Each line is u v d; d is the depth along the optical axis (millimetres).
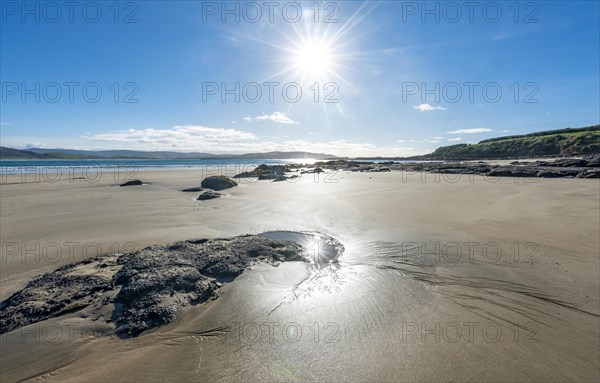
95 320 4402
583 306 4883
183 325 4379
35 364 3717
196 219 10898
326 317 4645
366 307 4930
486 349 3896
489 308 4879
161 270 5371
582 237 8172
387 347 3953
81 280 5297
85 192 18188
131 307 4566
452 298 5207
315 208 12812
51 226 9789
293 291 5434
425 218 10711
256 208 12922
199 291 5051
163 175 32875
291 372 3555
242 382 3412
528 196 14883
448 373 3510
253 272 5973
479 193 16453
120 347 3969
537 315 4664
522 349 3896
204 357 3787
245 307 4863
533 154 86750
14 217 11102
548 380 3410
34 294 4918
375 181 25078
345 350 3906
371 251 7543
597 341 4047
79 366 3676
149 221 10570
